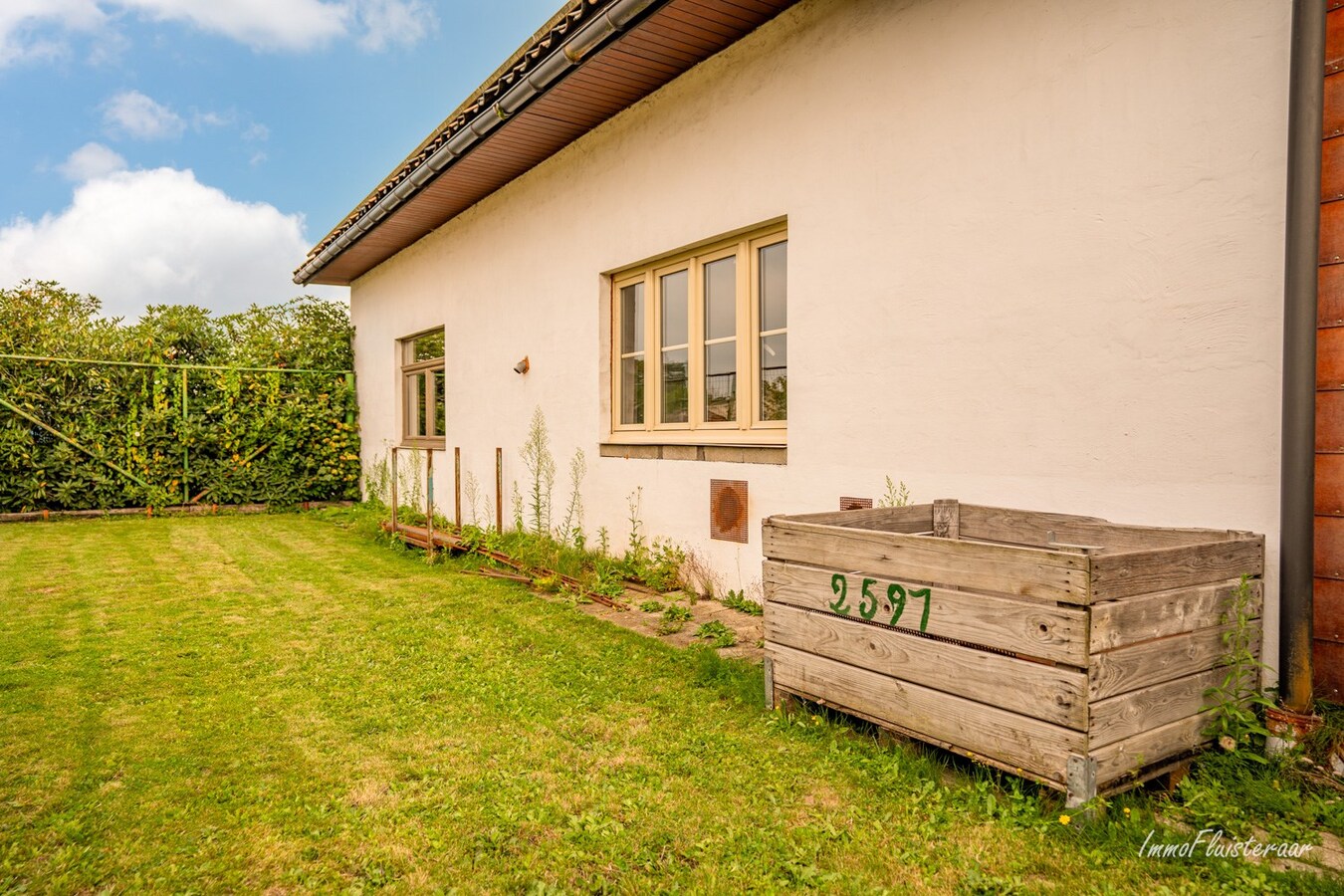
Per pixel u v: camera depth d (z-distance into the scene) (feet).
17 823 8.38
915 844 7.75
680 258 20.16
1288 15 9.65
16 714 11.48
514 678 12.98
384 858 7.67
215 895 7.13
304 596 19.51
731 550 18.21
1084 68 11.71
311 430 40.04
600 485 22.58
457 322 30.81
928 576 9.13
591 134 22.54
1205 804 8.12
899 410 14.44
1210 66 10.37
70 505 34.83
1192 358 10.56
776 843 7.78
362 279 40.78
